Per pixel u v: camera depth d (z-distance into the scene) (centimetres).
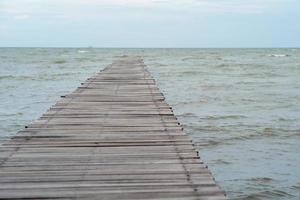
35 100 1811
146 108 685
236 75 3359
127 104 730
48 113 635
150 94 864
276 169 770
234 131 1122
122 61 2544
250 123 1247
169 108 686
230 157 851
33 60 6250
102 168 356
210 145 957
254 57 8444
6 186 310
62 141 455
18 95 1989
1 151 410
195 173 338
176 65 4881
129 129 521
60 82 2670
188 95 1995
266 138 1034
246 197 628
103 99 790
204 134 1082
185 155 395
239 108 1573
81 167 359
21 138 468
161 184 313
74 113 636
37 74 3338
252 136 1057
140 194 294
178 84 2562
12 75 3222
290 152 893
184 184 312
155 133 496
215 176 729
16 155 396
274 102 1750
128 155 397
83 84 1062
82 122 565
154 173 340
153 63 5353
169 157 388
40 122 563
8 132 1123
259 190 659
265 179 712
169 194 293
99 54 9769
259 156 859
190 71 3778
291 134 1083
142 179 325
